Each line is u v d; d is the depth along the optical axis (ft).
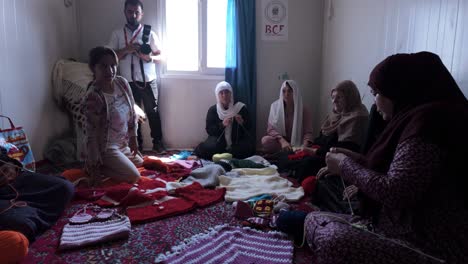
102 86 8.79
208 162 11.60
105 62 8.43
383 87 3.97
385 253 3.60
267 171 9.97
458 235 3.40
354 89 9.07
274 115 12.59
